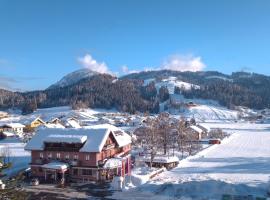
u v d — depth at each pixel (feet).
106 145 220.23
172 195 172.96
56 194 178.40
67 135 215.72
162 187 182.50
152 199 168.86
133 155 290.35
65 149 212.23
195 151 340.18
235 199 162.50
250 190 175.73
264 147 377.09
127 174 215.72
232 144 409.49
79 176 208.13
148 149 316.60
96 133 216.95
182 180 196.65
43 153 215.31
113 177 209.05
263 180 203.21
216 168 248.32
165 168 244.22
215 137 479.00
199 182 181.47
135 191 183.01
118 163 213.25
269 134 540.93
